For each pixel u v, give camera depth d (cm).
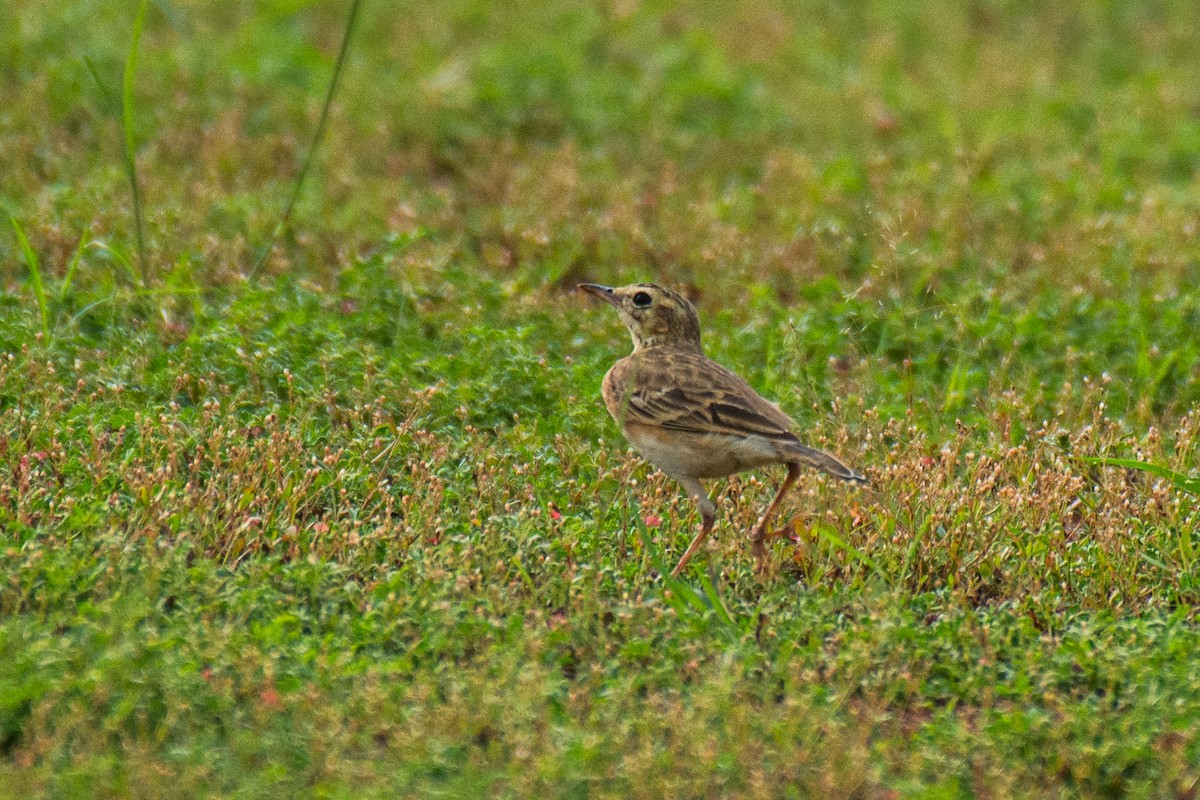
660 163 2112
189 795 834
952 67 2583
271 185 1858
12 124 1928
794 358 1504
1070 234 1842
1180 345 1588
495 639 1009
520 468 1245
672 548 1185
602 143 2167
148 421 1218
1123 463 1213
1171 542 1206
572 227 1805
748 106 2320
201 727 897
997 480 1302
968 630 1046
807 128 2258
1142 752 934
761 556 1155
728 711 931
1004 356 1550
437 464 1254
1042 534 1201
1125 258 1798
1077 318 1625
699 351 1291
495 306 1571
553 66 2344
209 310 1480
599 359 1481
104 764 835
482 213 1875
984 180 2050
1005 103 2422
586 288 1302
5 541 1039
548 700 952
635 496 1240
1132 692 993
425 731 895
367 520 1176
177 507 1132
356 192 1878
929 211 1920
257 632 975
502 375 1392
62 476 1176
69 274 1457
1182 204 1997
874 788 902
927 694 1013
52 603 995
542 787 860
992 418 1404
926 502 1216
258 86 2162
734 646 1011
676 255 1773
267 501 1177
